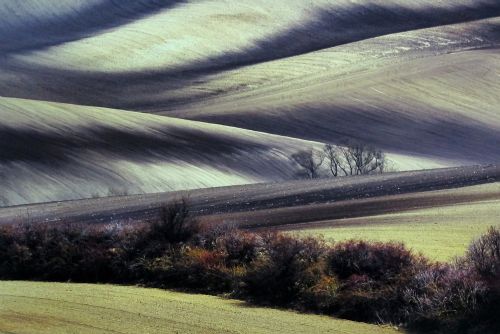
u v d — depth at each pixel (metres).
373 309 43.91
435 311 41.06
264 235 62.09
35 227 71.56
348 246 51.78
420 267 47.56
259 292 50.69
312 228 87.81
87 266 62.97
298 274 49.81
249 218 104.12
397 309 43.34
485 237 51.25
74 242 67.31
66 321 43.16
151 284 58.12
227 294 52.34
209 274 55.47
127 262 61.72
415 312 41.69
